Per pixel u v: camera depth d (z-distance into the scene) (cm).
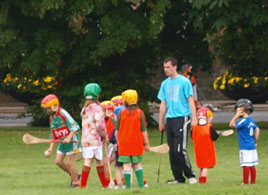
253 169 3391
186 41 7162
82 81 7156
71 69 6769
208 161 3378
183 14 6800
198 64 7169
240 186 3219
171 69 3450
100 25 6475
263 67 9419
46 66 6512
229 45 7425
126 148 3184
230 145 5638
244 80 9431
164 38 7169
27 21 6594
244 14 6000
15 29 6569
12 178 3841
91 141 3219
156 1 6319
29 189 3294
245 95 9594
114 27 6294
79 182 3506
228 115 9575
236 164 4419
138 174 3228
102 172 3275
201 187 3175
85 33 6700
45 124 7688
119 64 7244
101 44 6341
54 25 6575
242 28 6575
